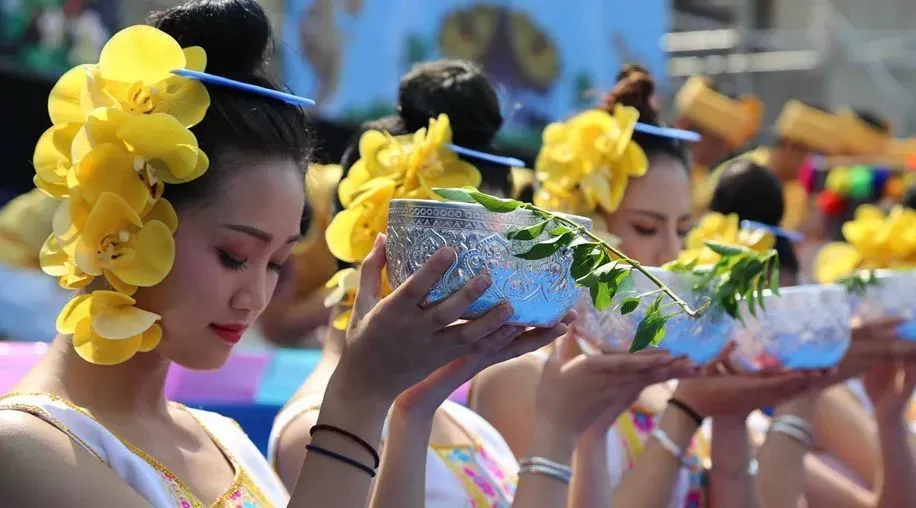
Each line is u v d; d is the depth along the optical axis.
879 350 2.77
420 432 1.82
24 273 3.45
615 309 2.02
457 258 1.50
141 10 4.07
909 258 3.69
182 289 1.66
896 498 3.22
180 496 1.73
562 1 5.24
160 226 1.61
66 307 1.65
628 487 2.57
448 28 4.86
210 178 1.65
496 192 2.37
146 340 1.66
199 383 2.82
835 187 5.15
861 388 3.95
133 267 1.61
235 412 2.78
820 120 5.68
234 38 1.80
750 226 3.50
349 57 4.60
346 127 4.48
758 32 9.90
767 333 2.29
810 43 9.86
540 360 2.68
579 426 2.14
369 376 1.55
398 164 2.19
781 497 3.01
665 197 2.74
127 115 1.59
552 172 2.72
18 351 2.66
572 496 2.32
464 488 2.31
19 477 1.53
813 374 2.38
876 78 10.14
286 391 2.87
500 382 2.67
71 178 1.62
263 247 1.70
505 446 2.53
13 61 3.79
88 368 1.74
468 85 2.41
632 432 2.81
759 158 5.16
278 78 1.87
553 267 1.54
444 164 2.26
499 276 1.50
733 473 2.70
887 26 10.26
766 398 2.49
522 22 5.10
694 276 2.05
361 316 1.61
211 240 1.66
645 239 2.75
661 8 5.69
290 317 3.94
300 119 1.77
